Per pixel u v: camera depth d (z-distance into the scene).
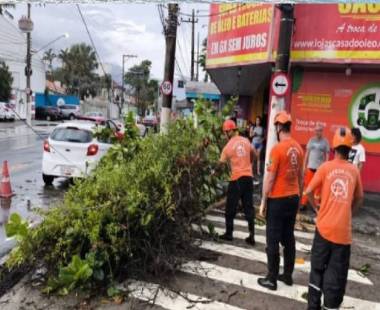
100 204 4.93
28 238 4.74
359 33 10.62
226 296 4.73
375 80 11.45
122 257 5.05
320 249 4.15
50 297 4.60
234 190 6.46
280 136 4.93
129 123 7.34
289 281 5.07
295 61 11.31
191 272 5.31
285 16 8.61
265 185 4.83
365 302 4.82
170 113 15.13
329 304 4.10
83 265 4.58
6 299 4.60
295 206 4.87
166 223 5.54
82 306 4.45
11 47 45.28
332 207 4.11
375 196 11.09
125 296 4.63
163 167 5.77
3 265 5.34
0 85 40.34
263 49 12.04
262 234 7.11
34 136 25.02
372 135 11.59
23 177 11.84
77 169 10.54
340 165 4.16
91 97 84.44
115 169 5.72
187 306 4.48
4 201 8.93
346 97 11.73
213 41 15.81
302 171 4.93
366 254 6.57
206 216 7.77
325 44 10.96
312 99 11.98
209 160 7.38
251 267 5.56
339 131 4.22
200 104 9.80
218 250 6.15
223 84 19.73
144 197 5.06
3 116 37.91
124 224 4.95
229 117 10.30
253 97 19.38
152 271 5.16
